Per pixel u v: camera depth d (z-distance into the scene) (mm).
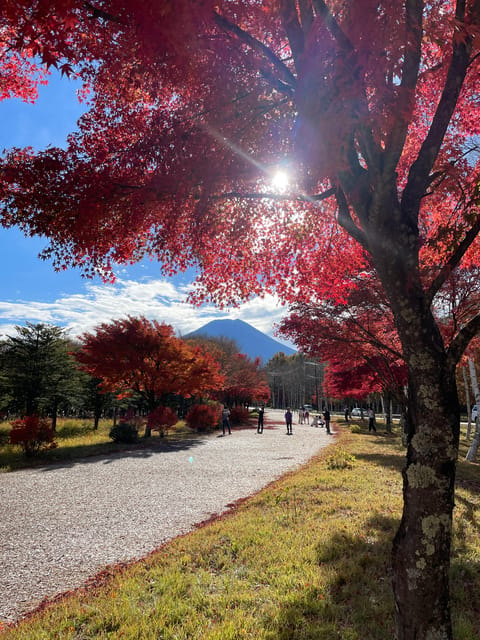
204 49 3182
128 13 2574
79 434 27094
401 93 2414
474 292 9031
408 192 2771
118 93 4059
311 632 3295
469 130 4453
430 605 2332
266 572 4547
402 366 13133
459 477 10492
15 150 3391
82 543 6004
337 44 2531
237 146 3781
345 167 2578
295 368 76562
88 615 3756
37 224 3334
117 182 3473
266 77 3443
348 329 10234
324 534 5531
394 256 2637
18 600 4305
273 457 15164
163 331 22016
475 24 2566
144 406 39344
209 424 27672
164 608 3773
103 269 4258
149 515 7469
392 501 7223
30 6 2082
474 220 2973
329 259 6289
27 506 8164
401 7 2291
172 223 3918
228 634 3271
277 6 2877
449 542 2408
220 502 8406
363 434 25297
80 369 26125
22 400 26188
